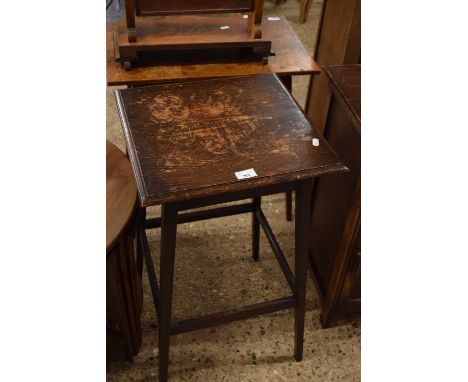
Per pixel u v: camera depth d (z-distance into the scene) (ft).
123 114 3.72
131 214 3.70
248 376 4.84
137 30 4.91
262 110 3.83
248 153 3.42
